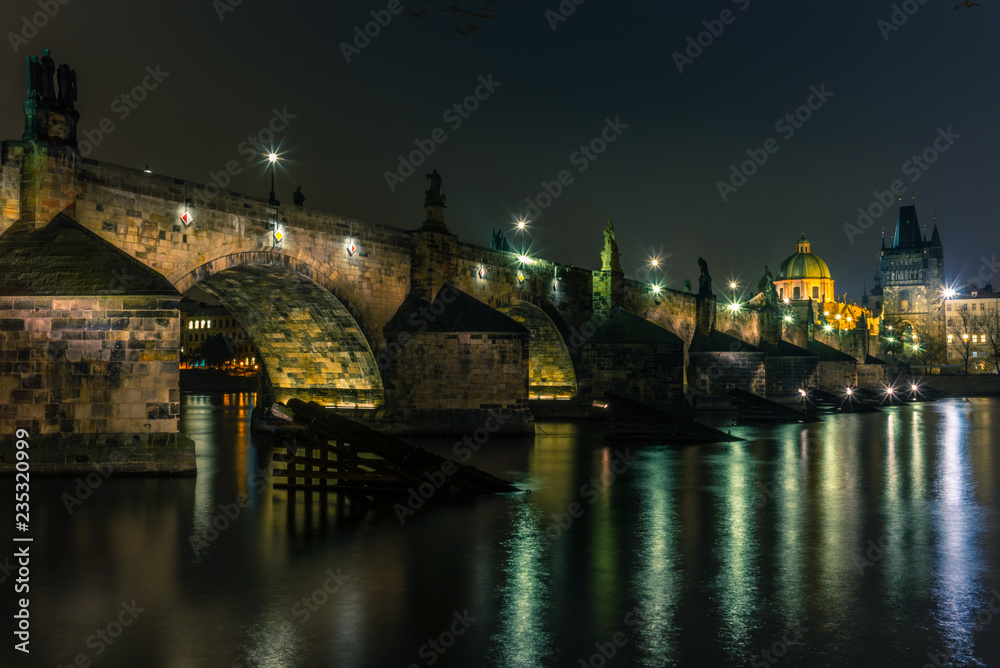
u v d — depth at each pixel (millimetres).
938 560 18516
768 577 16984
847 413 87812
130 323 30094
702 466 36188
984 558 18703
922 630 13695
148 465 30031
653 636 13359
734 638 13281
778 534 21344
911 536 21156
